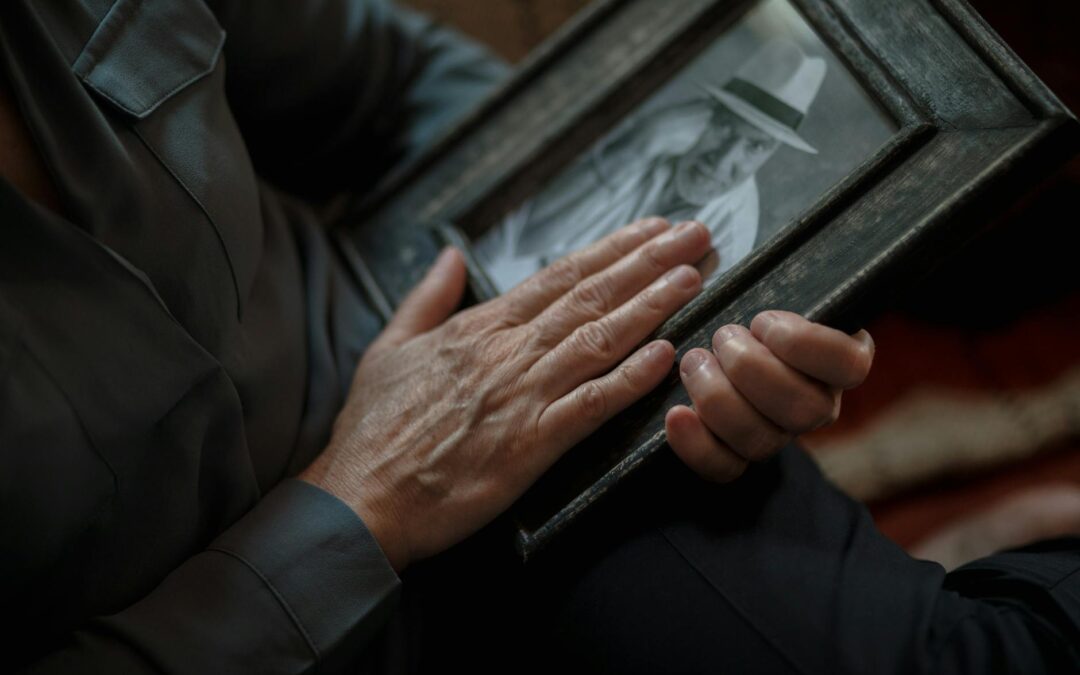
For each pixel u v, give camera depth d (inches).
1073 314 33.7
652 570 21.3
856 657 19.6
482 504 21.6
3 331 19.0
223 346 21.8
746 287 21.5
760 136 23.8
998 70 20.7
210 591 20.5
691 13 26.4
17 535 18.9
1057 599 19.8
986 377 33.4
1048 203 32.8
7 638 19.9
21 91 19.8
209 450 21.3
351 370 25.5
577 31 27.9
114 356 19.9
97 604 20.4
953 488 32.1
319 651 20.6
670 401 21.4
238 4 25.1
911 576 20.8
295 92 27.5
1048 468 31.8
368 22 29.1
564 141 26.6
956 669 19.3
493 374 22.1
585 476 21.5
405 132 30.7
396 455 22.2
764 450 20.7
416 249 27.0
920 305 34.7
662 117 25.6
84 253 19.7
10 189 19.0
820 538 21.5
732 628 20.5
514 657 23.4
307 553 21.0
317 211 29.4
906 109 21.7
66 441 19.3
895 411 33.2
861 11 22.9
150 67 21.5
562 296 23.0
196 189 21.4
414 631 22.8
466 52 31.3
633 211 24.8
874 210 21.0
